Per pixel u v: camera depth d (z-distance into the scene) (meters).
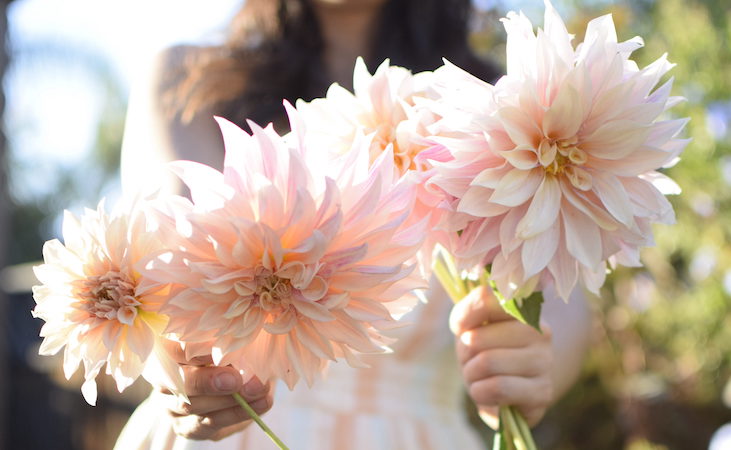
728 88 2.99
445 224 0.74
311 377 0.72
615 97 0.74
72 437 5.31
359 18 1.42
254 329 0.69
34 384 5.49
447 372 1.30
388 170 0.70
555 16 0.76
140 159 1.28
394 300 0.72
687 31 3.09
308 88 1.37
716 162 2.99
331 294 0.70
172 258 0.68
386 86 0.78
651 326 3.56
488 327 0.90
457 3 1.49
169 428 1.13
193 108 1.29
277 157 0.69
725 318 3.30
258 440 1.17
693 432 3.66
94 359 0.72
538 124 0.73
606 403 4.05
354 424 1.20
